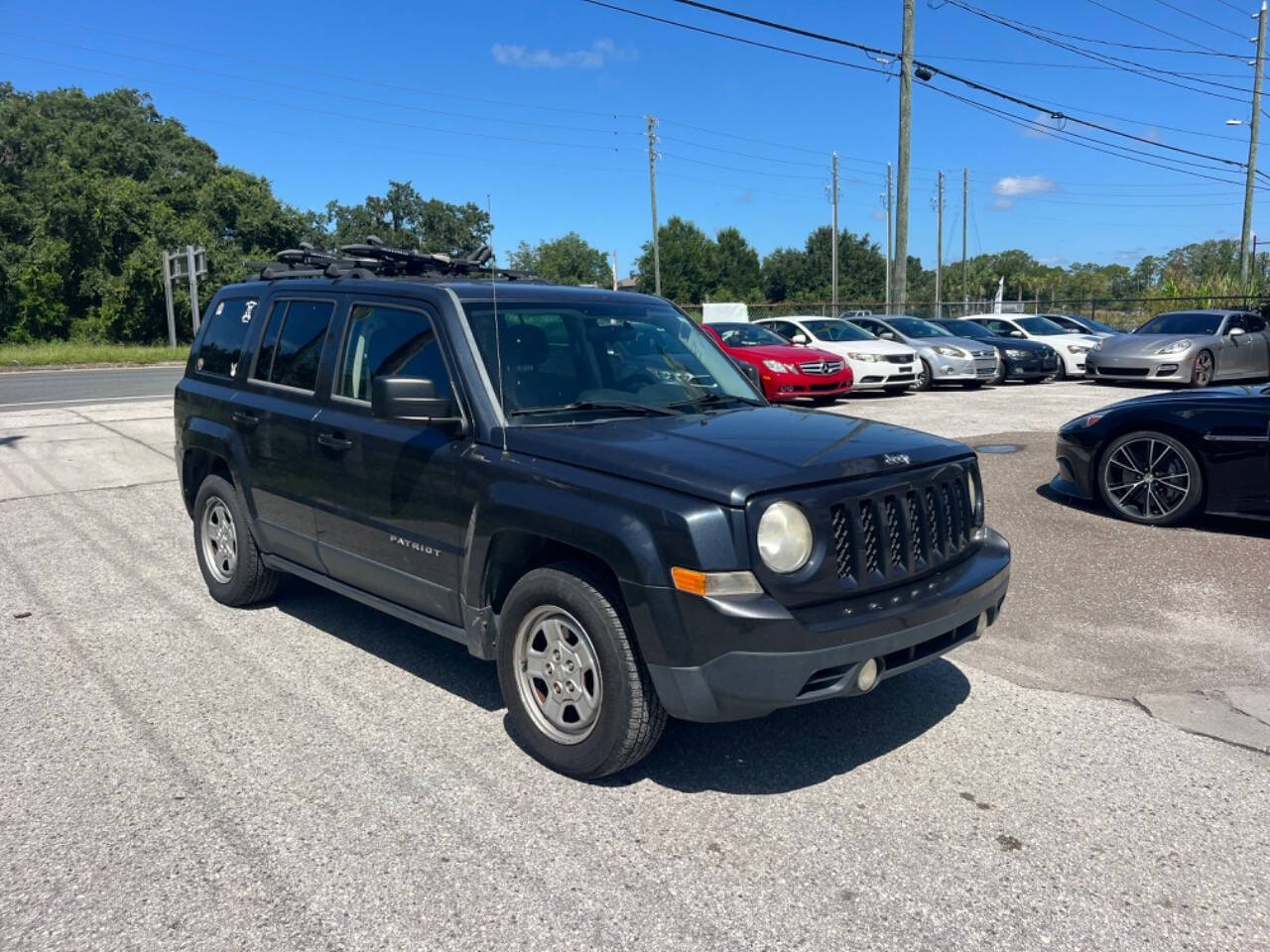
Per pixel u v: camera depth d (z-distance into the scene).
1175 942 2.86
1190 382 17.91
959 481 4.09
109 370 29.80
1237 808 3.63
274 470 5.27
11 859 3.27
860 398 17.75
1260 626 5.55
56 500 8.91
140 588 6.35
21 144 56.78
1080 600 6.04
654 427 4.09
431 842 3.38
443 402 4.09
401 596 4.55
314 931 2.90
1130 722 4.38
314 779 3.82
